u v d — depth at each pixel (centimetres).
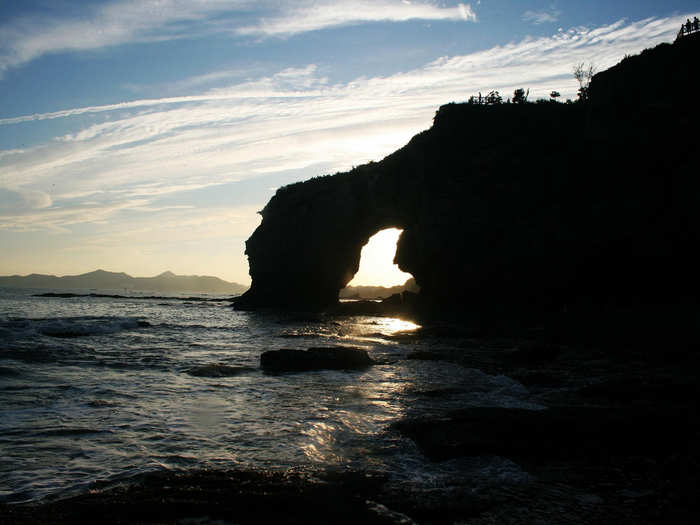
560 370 1599
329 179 6188
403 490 604
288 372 1521
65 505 539
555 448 770
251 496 567
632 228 3300
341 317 4656
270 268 6309
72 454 727
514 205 4094
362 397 1166
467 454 739
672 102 3359
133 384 1266
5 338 2083
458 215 4309
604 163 3619
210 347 2156
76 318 3278
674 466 694
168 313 5116
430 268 4672
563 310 3525
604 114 3725
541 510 561
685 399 1099
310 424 908
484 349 2198
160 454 732
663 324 2477
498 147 4344
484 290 4175
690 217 3025
